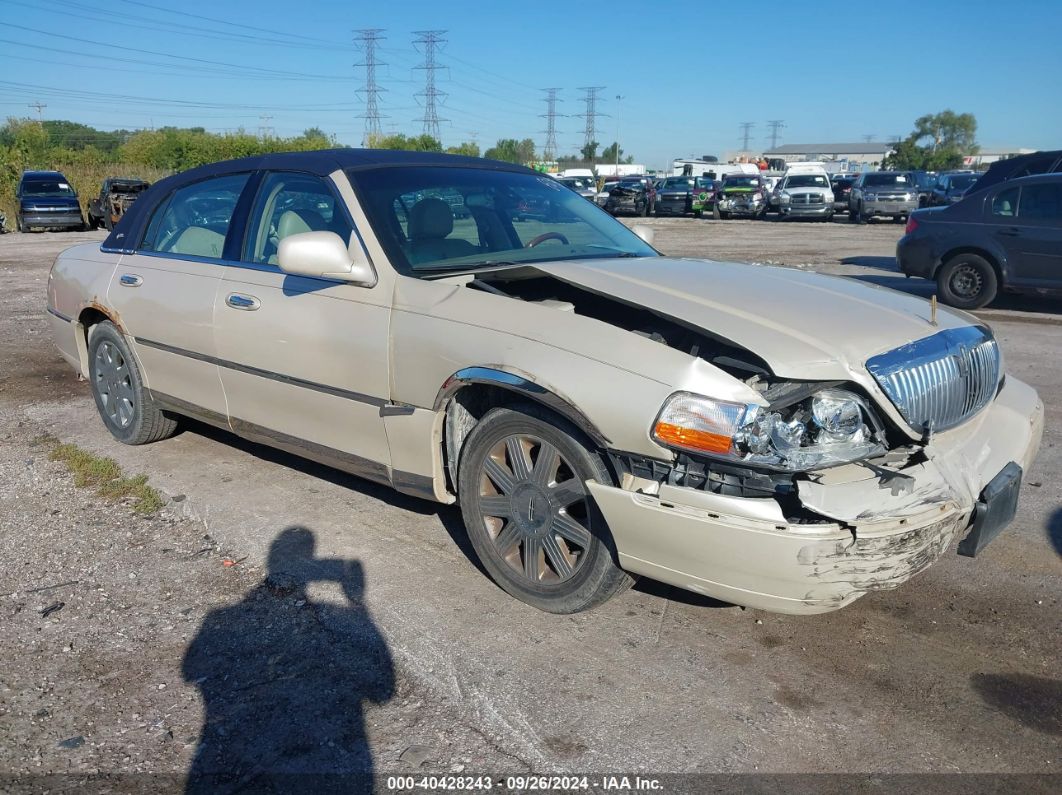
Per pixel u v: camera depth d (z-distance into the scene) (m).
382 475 3.67
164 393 4.74
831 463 2.62
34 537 3.98
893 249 18.03
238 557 3.77
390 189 3.87
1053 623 3.23
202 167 4.75
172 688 2.86
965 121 119.06
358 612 3.31
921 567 2.71
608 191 35.34
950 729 2.66
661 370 2.76
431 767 2.50
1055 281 9.75
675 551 2.74
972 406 3.17
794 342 2.80
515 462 3.22
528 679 2.89
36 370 7.13
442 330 3.26
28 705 2.77
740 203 31.86
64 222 25.16
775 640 3.14
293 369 3.84
